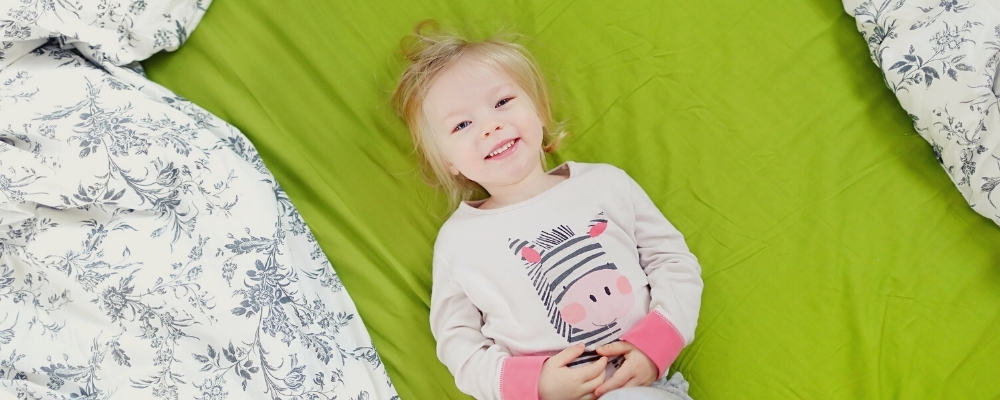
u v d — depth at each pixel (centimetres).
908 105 116
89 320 110
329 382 112
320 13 127
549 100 124
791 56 124
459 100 111
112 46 120
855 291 116
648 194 122
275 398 108
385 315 120
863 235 118
